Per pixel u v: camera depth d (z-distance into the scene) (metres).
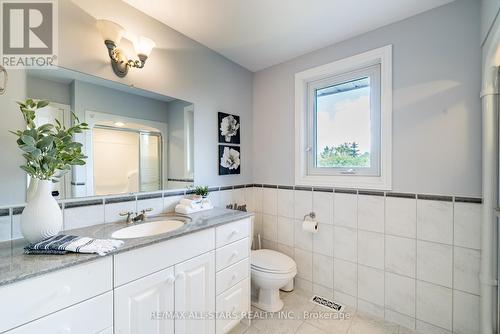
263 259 1.91
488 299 1.28
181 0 1.43
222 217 1.55
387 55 1.68
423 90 1.55
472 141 1.39
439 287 1.50
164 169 1.69
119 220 1.43
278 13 1.56
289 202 2.22
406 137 1.61
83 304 0.87
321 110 2.10
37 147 0.98
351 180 1.86
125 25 1.45
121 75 1.44
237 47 2.01
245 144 2.41
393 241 1.67
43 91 1.15
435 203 1.51
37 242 0.97
